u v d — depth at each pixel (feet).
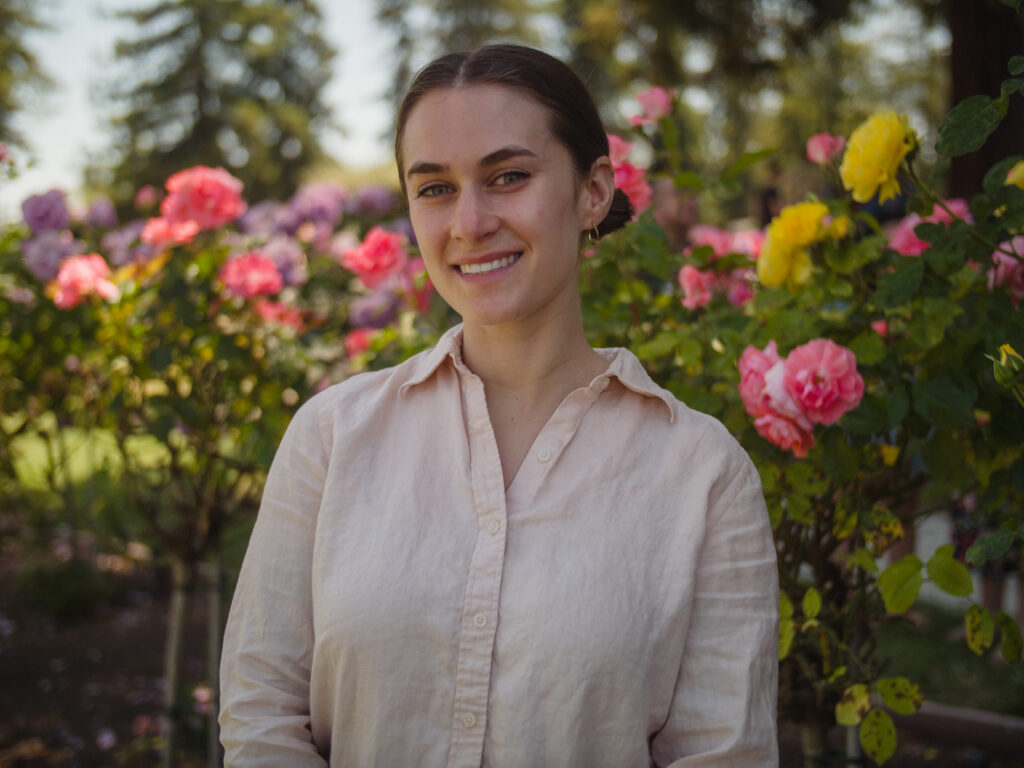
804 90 54.70
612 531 4.11
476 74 4.21
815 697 6.84
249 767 4.18
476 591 4.02
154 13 111.45
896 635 13.88
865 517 6.40
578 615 3.93
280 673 4.33
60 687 14.02
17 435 11.74
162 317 9.71
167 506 11.14
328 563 4.21
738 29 26.32
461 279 4.28
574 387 4.49
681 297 7.94
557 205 4.24
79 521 13.06
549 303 4.42
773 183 33.96
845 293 6.57
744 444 6.60
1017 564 12.59
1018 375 4.75
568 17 74.38
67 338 10.61
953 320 6.49
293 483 4.47
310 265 11.65
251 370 9.88
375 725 4.01
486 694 3.95
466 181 4.17
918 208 6.35
